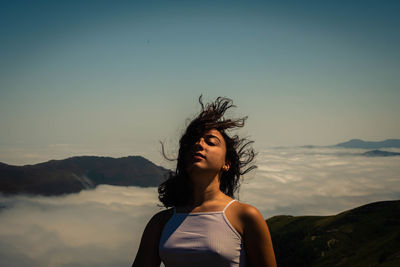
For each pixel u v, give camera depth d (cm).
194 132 234
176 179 251
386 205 10294
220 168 228
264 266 189
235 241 192
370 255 7594
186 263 190
